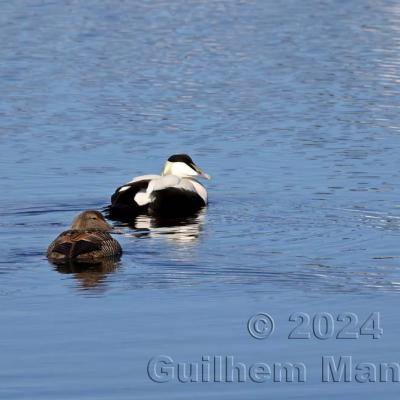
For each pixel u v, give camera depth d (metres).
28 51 35.09
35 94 29.27
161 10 42.66
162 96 29.14
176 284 15.12
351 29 39.00
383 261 16.22
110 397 11.88
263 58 34.28
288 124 26.17
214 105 28.14
